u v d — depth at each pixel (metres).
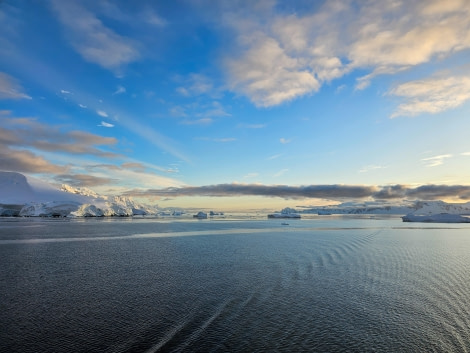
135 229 88.44
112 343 12.63
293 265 29.84
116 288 21.16
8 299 18.69
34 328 14.21
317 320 15.25
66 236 63.22
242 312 16.36
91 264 30.56
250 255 36.62
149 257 35.22
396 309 16.98
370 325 14.70
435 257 34.81
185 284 22.27
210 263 31.05
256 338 13.10
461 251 40.00
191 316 15.73
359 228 96.44
